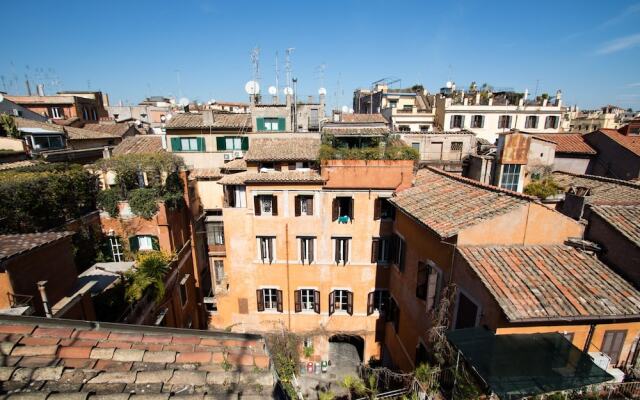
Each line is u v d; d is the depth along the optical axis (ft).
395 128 124.98
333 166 57.21
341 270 62.44
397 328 55.16
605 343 30.94
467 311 33.45
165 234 63.26
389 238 60.23
